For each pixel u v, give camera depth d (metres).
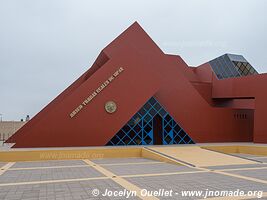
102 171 12.20
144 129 22.92
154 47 26.05
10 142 24.56
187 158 15.98
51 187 8.77
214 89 32.81
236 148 22.08
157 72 22.95
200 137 25.84
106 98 21.42
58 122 20.16
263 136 24.91
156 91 22.80
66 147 19.69
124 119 21.72
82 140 20.55
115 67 21.95
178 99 25.62
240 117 27.67
